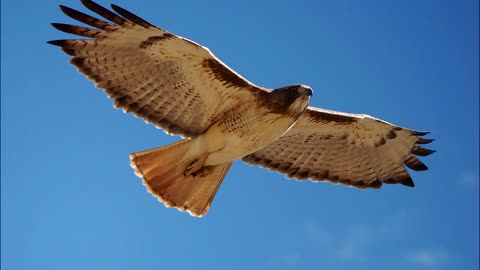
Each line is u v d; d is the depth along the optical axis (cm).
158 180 1566
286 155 1741
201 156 1556
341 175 1770
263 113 1525
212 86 1510
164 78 1517
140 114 1544
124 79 1524
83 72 1516
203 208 1588
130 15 1444
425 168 1759
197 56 1478
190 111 1545
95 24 1467
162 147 1549
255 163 1741
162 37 1466
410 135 1723
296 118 1548
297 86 1521
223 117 1541
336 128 1703
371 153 1755
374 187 1781
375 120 1692
